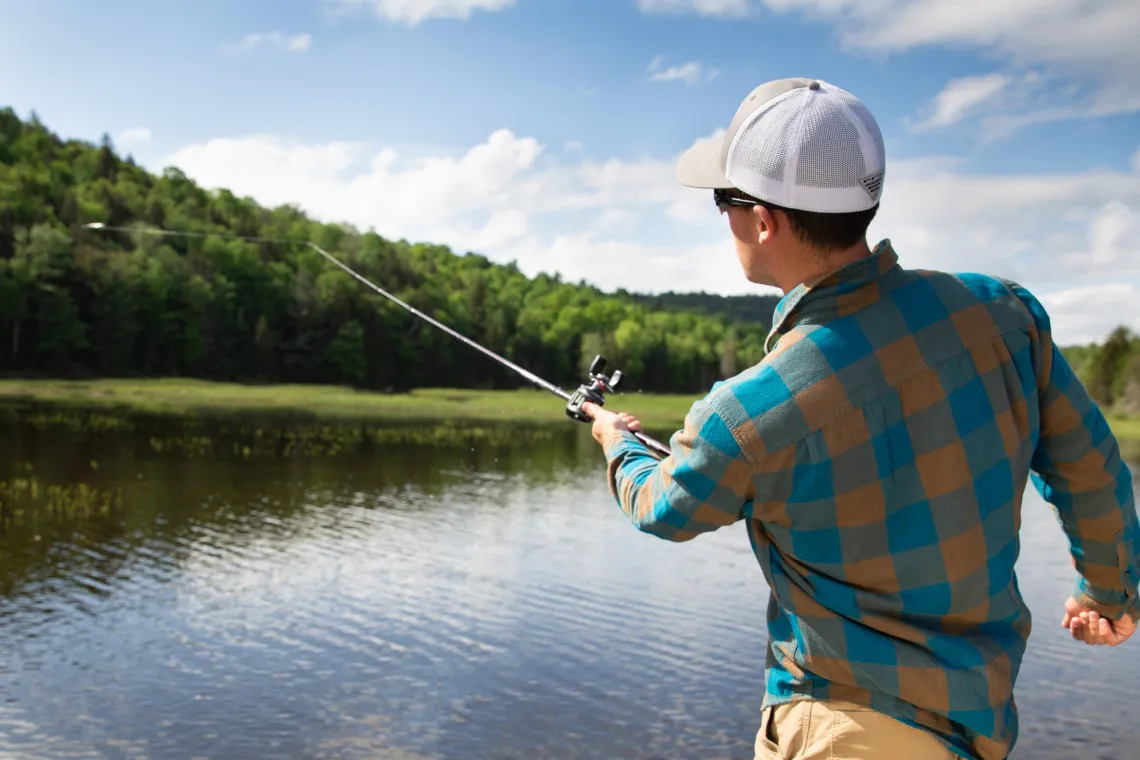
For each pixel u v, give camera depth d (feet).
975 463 5.02
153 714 30.19
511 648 38.06
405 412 210.38
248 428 135.74
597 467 107.24
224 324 305.32
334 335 327.67
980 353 5.13
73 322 263.90
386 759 27.78
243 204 455.63
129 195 400.06
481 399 288.92
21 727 28.78
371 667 35.35
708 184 5.59
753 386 5.08
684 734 30.25
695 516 5.19
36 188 363.56
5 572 45.91
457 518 67.62
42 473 77.61
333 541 57.36
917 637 4.98
